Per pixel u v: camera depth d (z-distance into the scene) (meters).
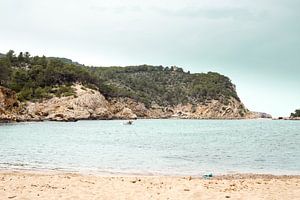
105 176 26.61
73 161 37.59
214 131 115.31
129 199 17.61
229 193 19.02
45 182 22.00
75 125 134.00
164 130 118.38
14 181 22.14
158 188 20.36
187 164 36.69
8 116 138.25
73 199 17.47
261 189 20.25
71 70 198.50
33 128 105.56
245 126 162.25
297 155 47.59
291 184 22.17
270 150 54.59
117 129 116.75
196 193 18.94
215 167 34.84
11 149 49.06
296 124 199.00
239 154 48.31
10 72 192.75
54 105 168.12
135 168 33.03
